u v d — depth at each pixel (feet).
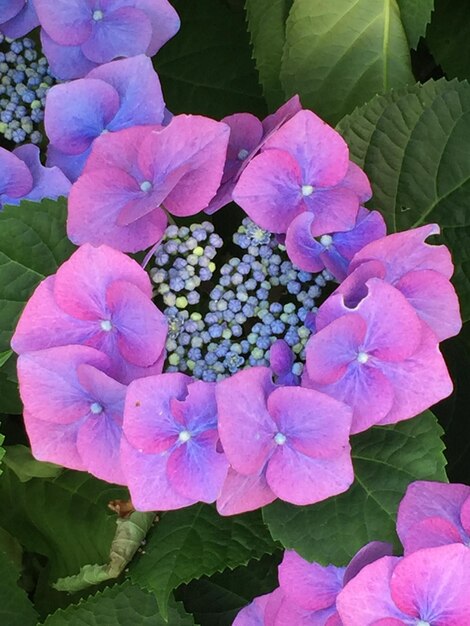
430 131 1.12
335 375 0.89
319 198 0.95
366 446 0.99
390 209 1.13
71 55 1.11
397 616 0.87
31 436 0.92
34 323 0.91
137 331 0.90
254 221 0.95
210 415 0.88
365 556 0.95
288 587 1.01
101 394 0.89
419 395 0.91
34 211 1.03
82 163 1.09
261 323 0.96
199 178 0.94
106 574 1.18
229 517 1.09
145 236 0.95
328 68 1.25
